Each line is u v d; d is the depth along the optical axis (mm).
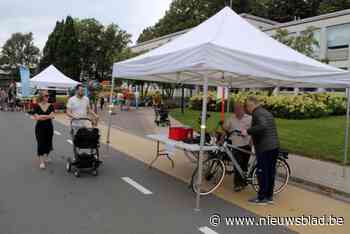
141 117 26531
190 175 8523
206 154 8492
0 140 13164
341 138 14328
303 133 15695
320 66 7555
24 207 5898
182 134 7957
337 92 26469
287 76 7074
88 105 9086
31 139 13578
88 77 70312
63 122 20719
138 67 8680
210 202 6578
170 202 6453
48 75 26312
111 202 6320
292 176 8883
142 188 7293
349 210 6488
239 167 7215
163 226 5281
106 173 8531
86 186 7289
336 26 30562
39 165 9047
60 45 61812
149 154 11266
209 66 6297
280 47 7875
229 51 6488
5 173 8148
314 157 11578
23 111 29516
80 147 8141
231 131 7379
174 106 36688
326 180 8578
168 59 7363
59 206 6004
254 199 6652
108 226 5195
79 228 5082
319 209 6480
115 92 43906
